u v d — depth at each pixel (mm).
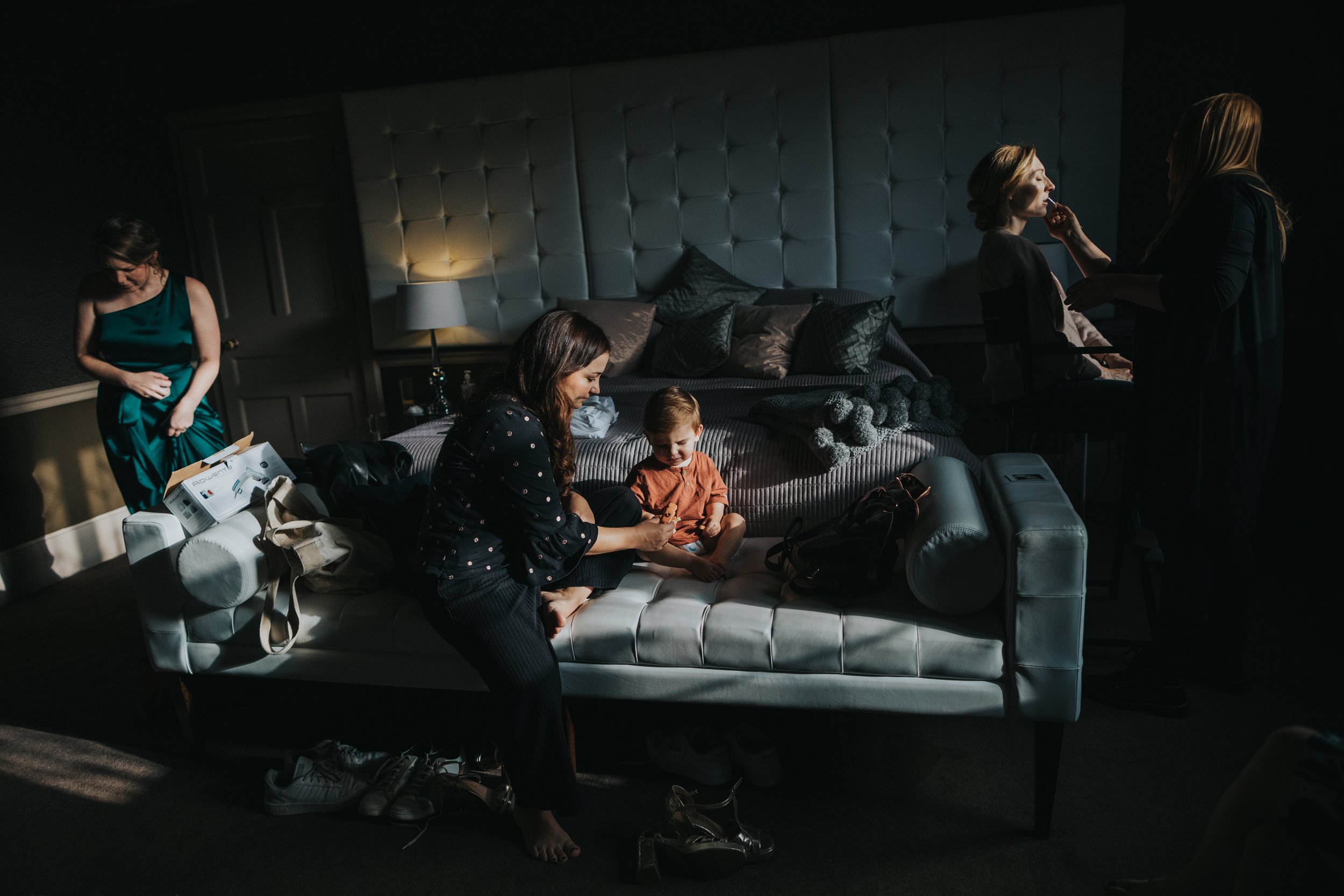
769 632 1866
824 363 3797
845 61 4250
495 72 4742
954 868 1750
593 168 4617
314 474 2361
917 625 1824
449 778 2031
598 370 1818
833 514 2520
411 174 4820
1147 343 2156
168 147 5105
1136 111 4105
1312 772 1086
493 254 4844
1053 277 2686
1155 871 1712
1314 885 1071
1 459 3725
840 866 1773
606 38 4582
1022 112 4125
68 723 2566
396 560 2223
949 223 4324
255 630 2148
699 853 1724
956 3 4191
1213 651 2357
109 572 4031
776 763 2039
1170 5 3947
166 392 3201
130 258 3049
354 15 4824
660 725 2359
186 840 1990
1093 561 3309
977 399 4496
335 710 2547
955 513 1890
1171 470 2102
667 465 2354
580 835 1920
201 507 2186
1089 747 2145
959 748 2189
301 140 5012
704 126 4457
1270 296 2041
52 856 1953
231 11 4941
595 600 2062
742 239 4555
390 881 1814
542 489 1724
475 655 1778
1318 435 3371
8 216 3869
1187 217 2041
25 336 3910
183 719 2312
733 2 4410
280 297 5266
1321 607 2783
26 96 4016
